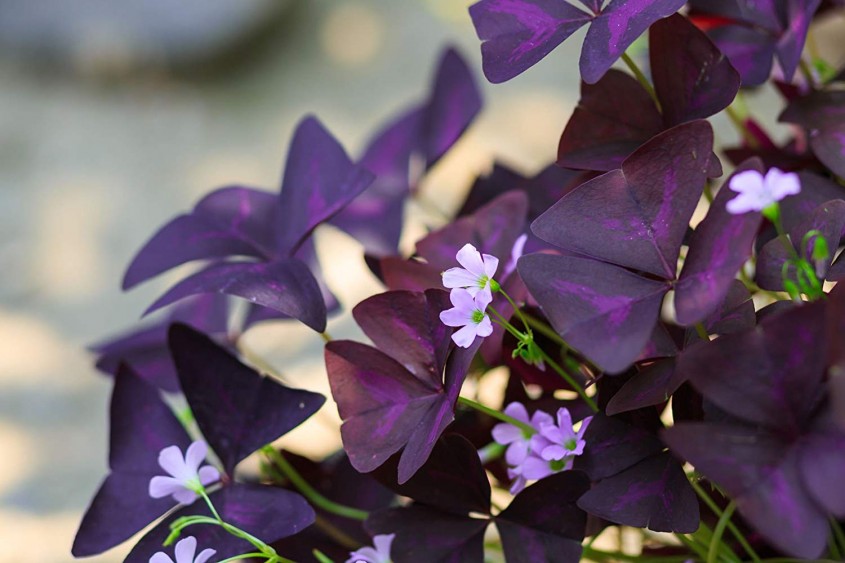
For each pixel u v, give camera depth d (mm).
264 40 3018
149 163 2699
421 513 666
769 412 590
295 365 1886
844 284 580
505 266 703
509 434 675
